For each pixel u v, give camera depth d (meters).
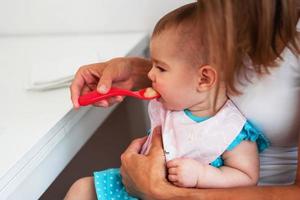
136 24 1.30
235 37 0.64
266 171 0.83
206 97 0.75
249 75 0.72
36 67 1.03
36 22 1.37
